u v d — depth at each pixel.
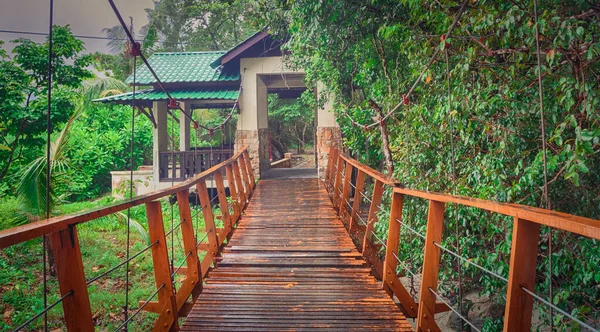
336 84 8.80
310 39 7.28
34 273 8.01
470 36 3.74
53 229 1.78
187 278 3.94
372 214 5.30
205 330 3.22
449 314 5.55
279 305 3.74
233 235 6.47
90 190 17.56
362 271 4.79
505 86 3.61
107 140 18.03
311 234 6.47
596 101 2.82
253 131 12.59
